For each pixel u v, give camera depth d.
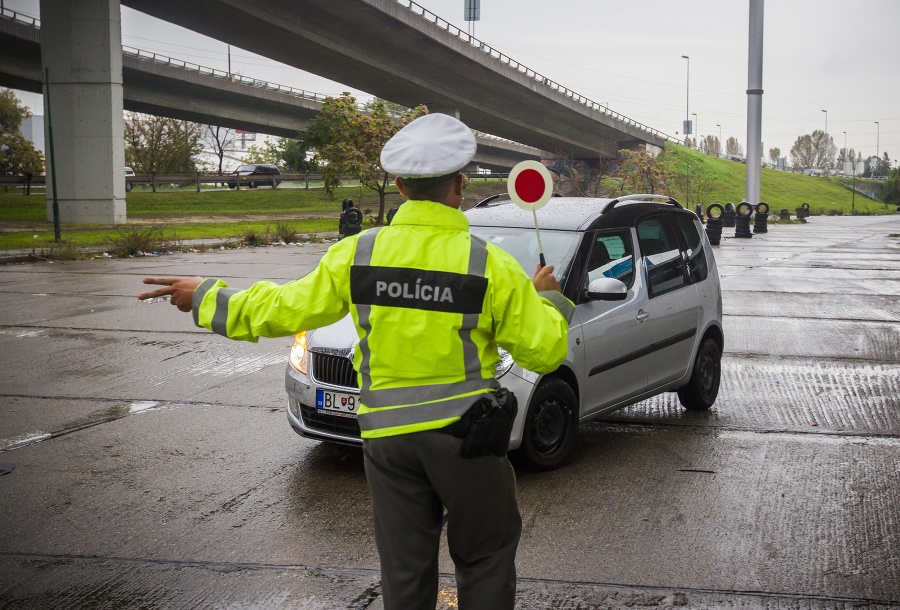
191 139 76.75
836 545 4.07
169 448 5.57
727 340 10.05
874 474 5.16
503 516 2.49
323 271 2.44
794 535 4.18
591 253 5.52
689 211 6.84
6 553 3.92
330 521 4.32
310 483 4.89
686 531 4.21
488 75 54.88
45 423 6.19
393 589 2.45
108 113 36.22
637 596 3.51
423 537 2.45
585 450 5.61
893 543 4.10
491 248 2.39
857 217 81.69
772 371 8.33
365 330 2.40
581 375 5.19
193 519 4.34
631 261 5.85
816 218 73.31
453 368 2.35
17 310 11.97
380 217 42.47
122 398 6.96
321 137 42.34
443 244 2.36
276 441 5.74
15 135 78.94
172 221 41.50
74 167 36.41
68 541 4.06
